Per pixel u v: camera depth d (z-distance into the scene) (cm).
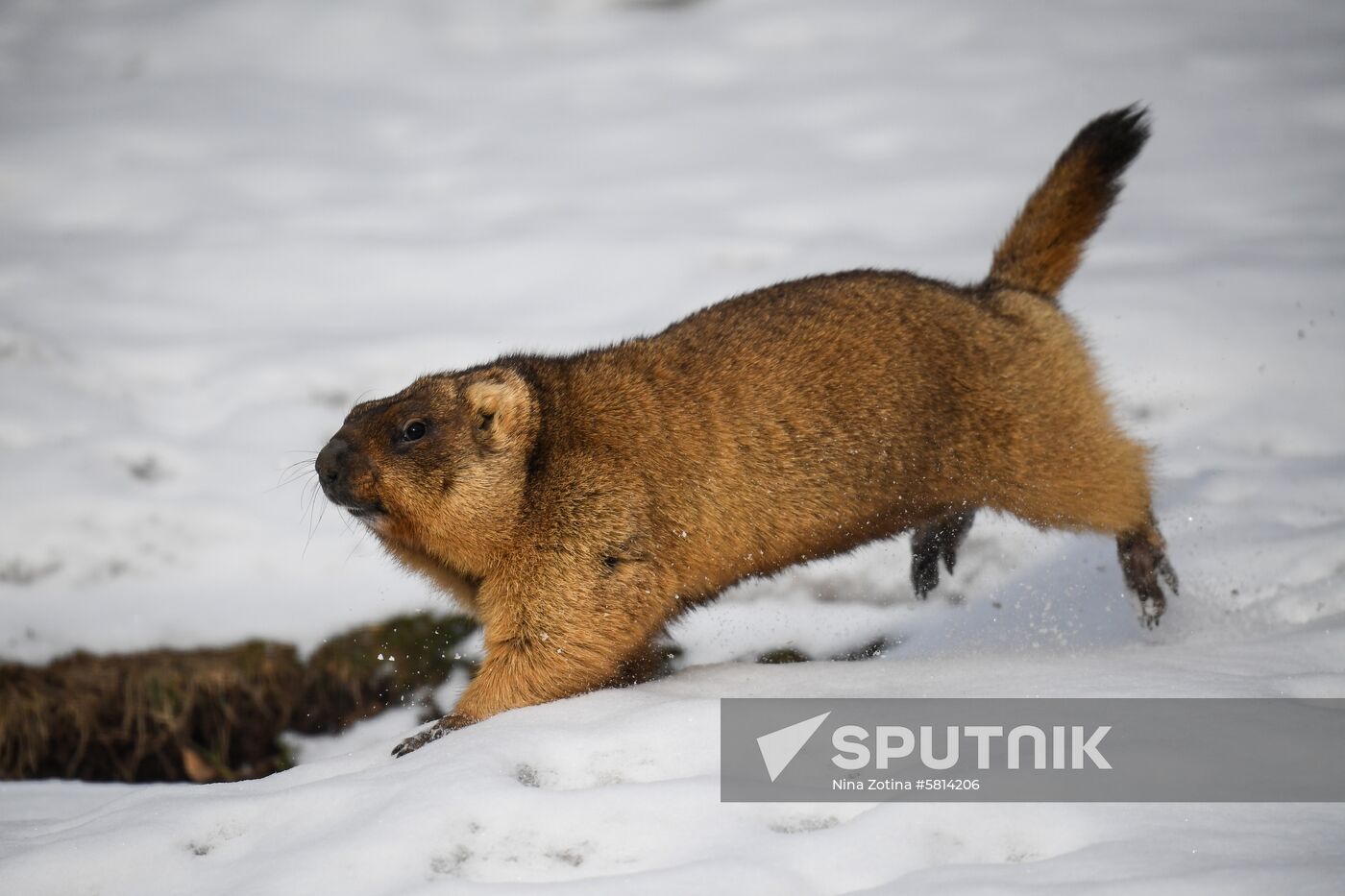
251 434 2106
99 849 984
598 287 2527
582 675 1269
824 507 1348
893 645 1570
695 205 2942
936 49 3934
